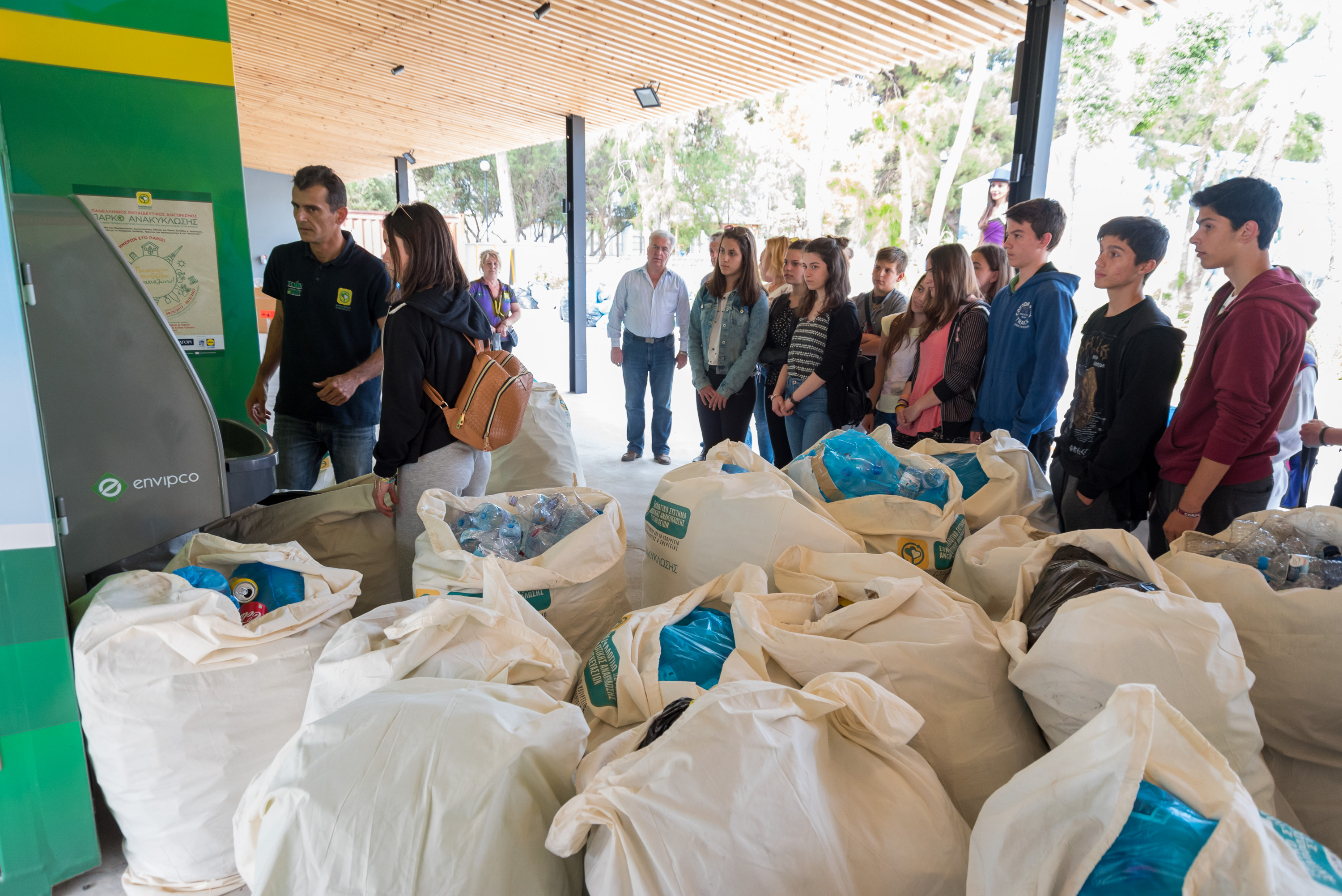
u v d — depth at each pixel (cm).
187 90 230
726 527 189
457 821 97
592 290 1418
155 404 161
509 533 185
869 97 1430
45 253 146
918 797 108
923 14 433
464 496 220
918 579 148
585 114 779
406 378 189
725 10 469
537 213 2219
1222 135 875
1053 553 155
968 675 129
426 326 190
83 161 220
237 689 140
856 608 140
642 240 1938
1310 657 125
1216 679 106
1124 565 144
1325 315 618
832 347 319
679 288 482
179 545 208
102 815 166
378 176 1378
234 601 149
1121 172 972
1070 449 214
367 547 218
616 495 413
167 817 139
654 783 89
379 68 671
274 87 768
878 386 323
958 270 281
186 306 242
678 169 1812
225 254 244
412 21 551
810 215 1565
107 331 154
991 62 1255
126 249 229
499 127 891
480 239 2322
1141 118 950
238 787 143
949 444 241
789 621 145
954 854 104
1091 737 83
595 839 91
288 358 264
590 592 175
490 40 571
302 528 214
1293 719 127
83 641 134
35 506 131
